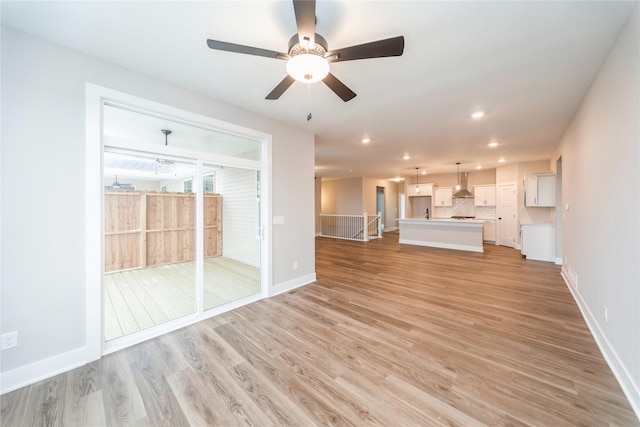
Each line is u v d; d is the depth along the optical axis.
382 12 1.58
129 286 3.09
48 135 1.88
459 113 3.28
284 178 3.66
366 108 3.13
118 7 1.55
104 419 1.50
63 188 1.94
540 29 1.75
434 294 3.52
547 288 3.71
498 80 2.45
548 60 2.12
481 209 8.73
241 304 3.17
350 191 10.61
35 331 1.84
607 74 2.06
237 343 2.31
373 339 2.36
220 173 3.30
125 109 2.36
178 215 3.26
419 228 7.92
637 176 1.56
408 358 2.06
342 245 7.95
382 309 3.03
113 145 2.22
